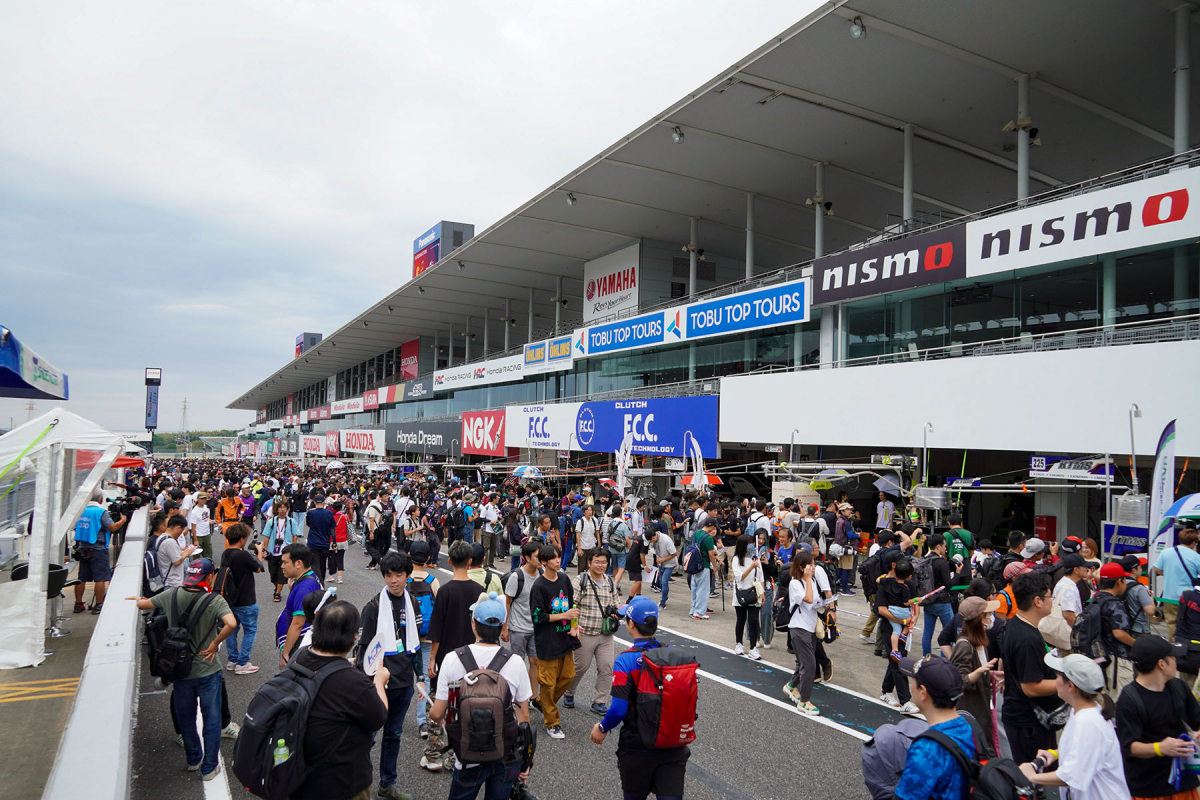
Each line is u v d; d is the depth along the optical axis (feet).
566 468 100.53
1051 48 49.88
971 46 49.90
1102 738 11.73
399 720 16.33
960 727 10.34
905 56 51.60
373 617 16.34
